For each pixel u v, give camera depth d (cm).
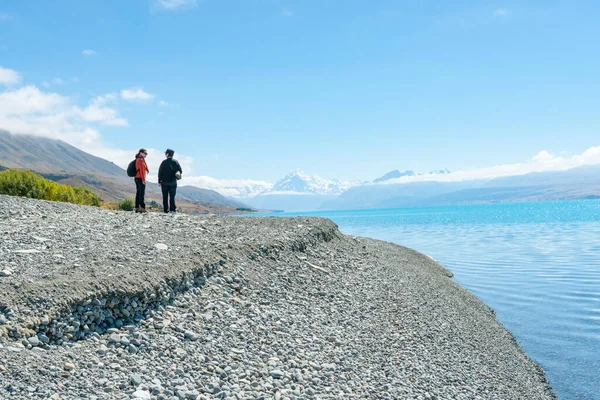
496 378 1340
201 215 2641
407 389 1058
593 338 1831
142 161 2597
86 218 2019
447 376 1235
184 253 1485
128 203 5688
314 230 2530
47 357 810
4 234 1480
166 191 2712
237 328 1165
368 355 1230
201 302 1259
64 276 1049
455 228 9738
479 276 3319
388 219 18025
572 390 1359
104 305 1016
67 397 704
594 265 3694
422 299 2041
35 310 894
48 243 1411
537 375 1466
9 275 1015
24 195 3369
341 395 934
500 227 9650
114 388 765
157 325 1054
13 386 683
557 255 4428
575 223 10325
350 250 2650
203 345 1030
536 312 2253
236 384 874
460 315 1973
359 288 1917
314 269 1952
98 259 1260
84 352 878
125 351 925
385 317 1623
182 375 875
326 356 1147
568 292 2677
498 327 1967
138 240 1598
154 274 1206
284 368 1009
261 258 1786
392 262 2838
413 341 1445
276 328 1242
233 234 2003
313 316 1429
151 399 754
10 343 798
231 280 1467
